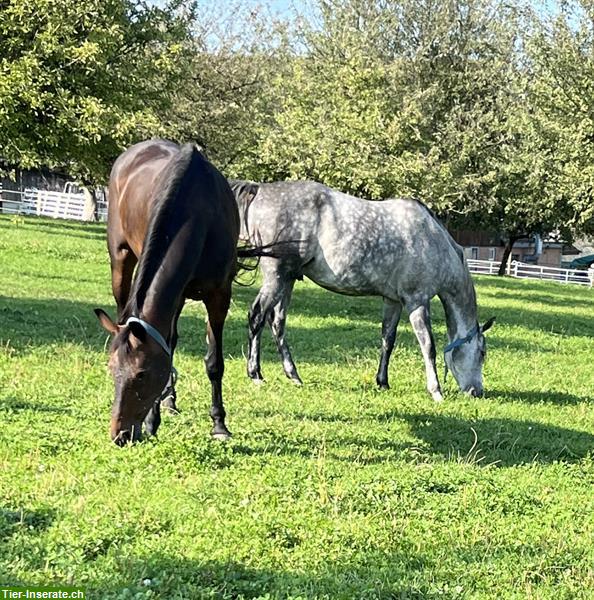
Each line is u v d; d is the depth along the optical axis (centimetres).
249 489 652
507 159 3541
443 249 1176
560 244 7319
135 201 838
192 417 883
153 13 2048
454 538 617
